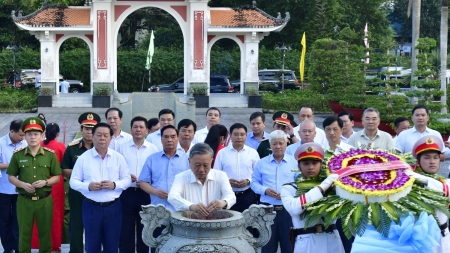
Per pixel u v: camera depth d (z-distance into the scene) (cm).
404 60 3086
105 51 3188
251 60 3269
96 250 845
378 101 2359
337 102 2956
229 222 622
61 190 970
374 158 637
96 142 841
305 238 695
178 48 4884
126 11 3216
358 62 2684
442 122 2047
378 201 602
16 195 955
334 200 621
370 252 582
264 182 873
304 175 682
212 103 3272
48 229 904
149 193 859
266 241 664
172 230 648
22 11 4519
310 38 4672
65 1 4341
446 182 657
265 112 3259
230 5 5009
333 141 909
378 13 5206
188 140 893
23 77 4131
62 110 3098
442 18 2341
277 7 4916
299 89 3900
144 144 966
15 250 961
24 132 883
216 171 718
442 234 690
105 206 838
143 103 2072
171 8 3250
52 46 3186
